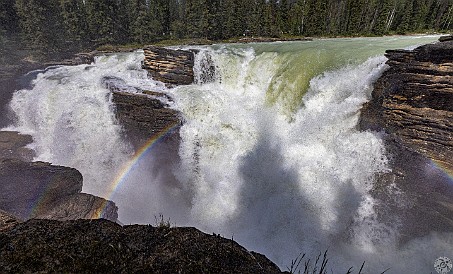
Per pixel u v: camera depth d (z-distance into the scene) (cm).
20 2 3441
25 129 1989
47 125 1947
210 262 359
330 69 1516
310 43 2562
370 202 1055
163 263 353
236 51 2005
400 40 2327
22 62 3241
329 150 1246
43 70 2544
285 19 5431
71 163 1648
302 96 1568
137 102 1634
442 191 917
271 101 1702
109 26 4525
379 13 5303
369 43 2098
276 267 378
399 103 1070
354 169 1133
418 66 1027
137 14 4734
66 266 343
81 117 1736
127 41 4928
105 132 1734
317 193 1174
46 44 3650
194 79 1903
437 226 912
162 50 1867
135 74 2030
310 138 1341
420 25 5466
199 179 1512
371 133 1138
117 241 386
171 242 390
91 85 1922
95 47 4428
